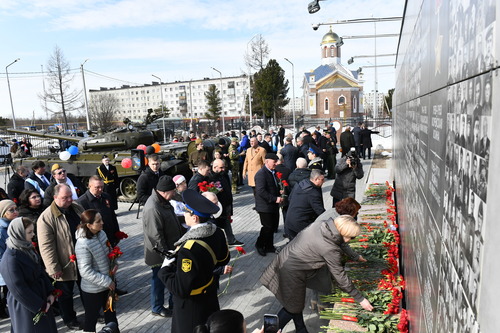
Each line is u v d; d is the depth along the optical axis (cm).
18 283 325
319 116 6106
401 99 514
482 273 80
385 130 2797
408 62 350
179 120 5109
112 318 391
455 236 110
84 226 381
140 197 684
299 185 498
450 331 115
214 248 295
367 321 359
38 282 345
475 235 87
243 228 820
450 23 125
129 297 520
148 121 1513
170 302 470
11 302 341
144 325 448
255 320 454
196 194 306
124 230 841
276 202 625
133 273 602
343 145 1478
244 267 605
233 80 9656
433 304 153
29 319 340
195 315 293
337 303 399
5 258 328
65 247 431
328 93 5916
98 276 377
